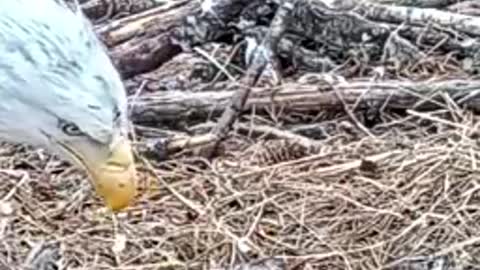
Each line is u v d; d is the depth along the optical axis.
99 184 0.63
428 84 0.81
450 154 0.77
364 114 0.80
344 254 0.71
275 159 0.77
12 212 0.74
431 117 0.80
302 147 0.78
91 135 0.61
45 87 0.59
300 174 0.76
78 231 0.73
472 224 0.73
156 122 0.80
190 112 0.80
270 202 0.74
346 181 0.76
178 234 0.73
